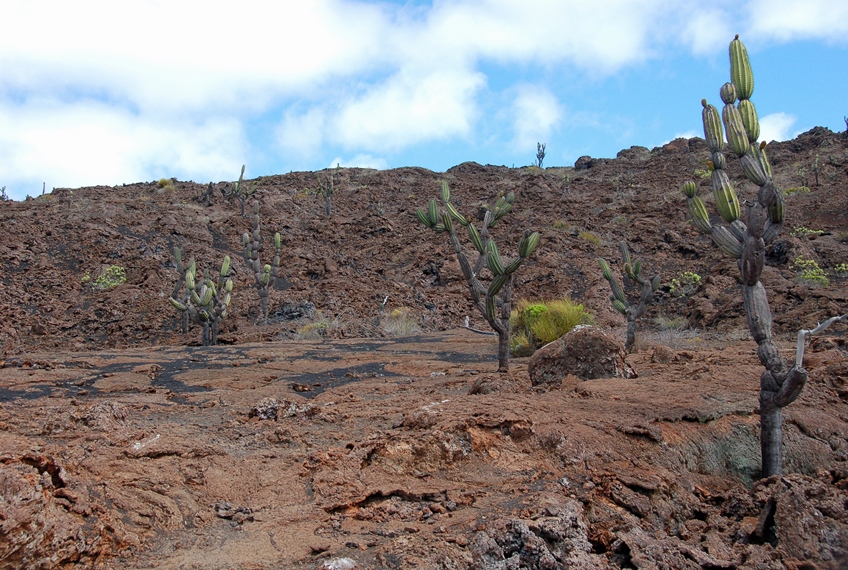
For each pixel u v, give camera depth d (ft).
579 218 112.27
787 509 13.11
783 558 12.37
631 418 19.12
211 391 29.09
